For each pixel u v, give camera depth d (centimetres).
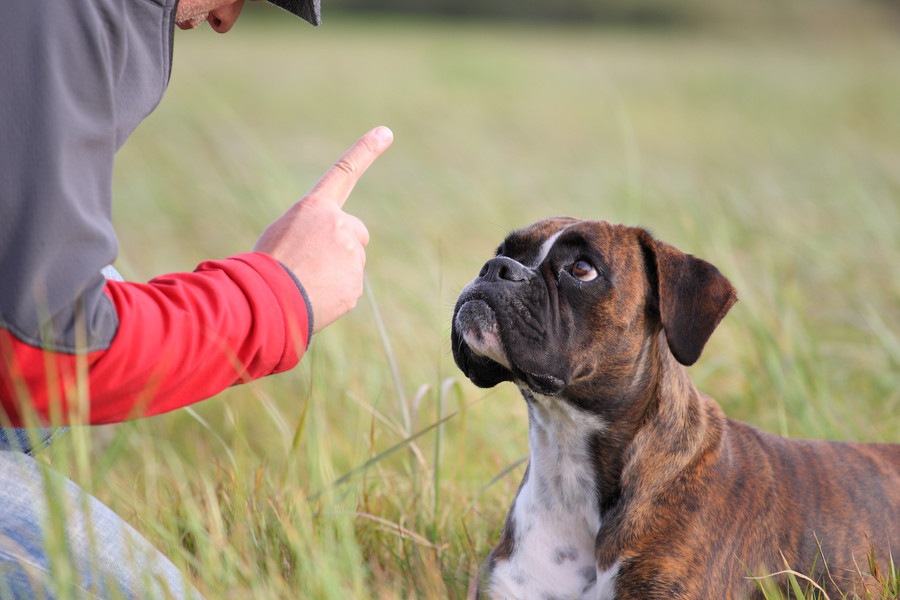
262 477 637
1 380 397
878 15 6800
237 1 498
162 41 421
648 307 593
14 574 446
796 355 859
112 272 529
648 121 2784
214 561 495
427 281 1091
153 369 405
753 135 2533
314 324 450
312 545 505
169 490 661
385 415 816
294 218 458
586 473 578
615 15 7581
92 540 433
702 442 572
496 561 601
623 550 554
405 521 649
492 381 601
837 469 607
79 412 391
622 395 573
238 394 872
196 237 1395
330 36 5744
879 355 928
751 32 6525
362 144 484
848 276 1166
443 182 1709
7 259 374
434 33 6172
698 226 1188
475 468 754
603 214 1512
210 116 2323
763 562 558
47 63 376
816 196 1702
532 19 7769
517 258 605
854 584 572
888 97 2930
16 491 462
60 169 374
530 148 2288
